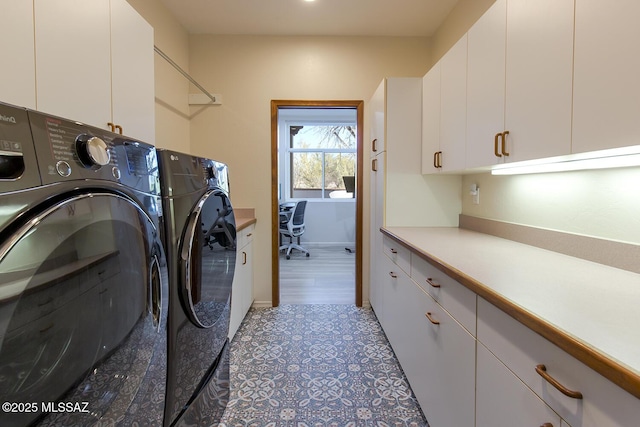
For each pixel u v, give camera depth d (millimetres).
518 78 1256
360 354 2236
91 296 712
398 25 2840
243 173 3078
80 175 692
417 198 2506
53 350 619
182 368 1142
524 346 792
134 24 1527
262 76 3035
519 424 810
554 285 981
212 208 1419
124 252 821
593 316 741
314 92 3045
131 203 864
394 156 2490
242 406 1703
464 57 1729
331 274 4363
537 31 1146
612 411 560
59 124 655
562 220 1479
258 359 2170
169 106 2625
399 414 1642
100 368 740
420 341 1589
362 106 3051
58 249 625
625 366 534
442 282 1310
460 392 1143
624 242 1180
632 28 800
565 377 662
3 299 514
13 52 902
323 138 6445
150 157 992
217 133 3051
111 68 1348
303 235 6484
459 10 2469
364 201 3104
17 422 546
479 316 1013
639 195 1132
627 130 817
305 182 6527
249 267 2926
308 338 2477
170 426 1067
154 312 941
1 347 512
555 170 1399
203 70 3020
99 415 736
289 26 2869
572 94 989
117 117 1388
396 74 3037
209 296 1364
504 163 1356
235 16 2701
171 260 1090
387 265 2344
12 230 540
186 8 2578
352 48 3033
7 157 540
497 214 2010
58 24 1063
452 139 1896
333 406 1704
